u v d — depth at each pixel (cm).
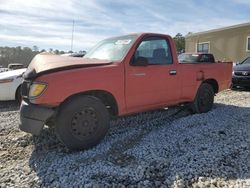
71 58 444
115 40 512
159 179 316
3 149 419
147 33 488
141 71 464
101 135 418
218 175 323
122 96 443
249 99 840
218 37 2558
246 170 333
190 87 571
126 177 318
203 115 595
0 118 606
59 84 378
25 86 405
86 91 404
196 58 978
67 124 388
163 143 423
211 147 402
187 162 354
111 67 427
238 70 1073
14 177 324
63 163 359
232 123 527
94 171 331
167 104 527
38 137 462
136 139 448
